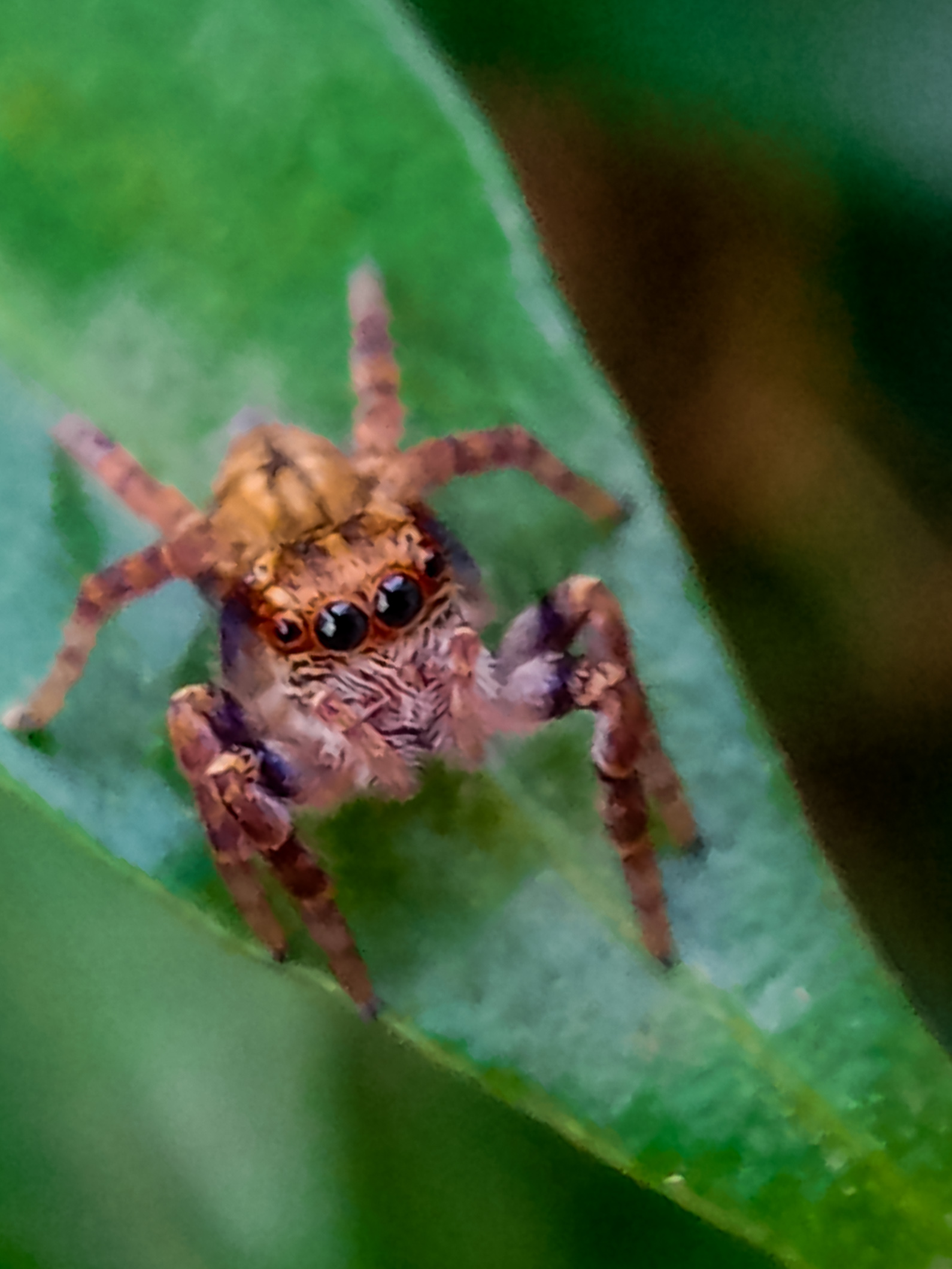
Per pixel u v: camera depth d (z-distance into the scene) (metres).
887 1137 0.06
